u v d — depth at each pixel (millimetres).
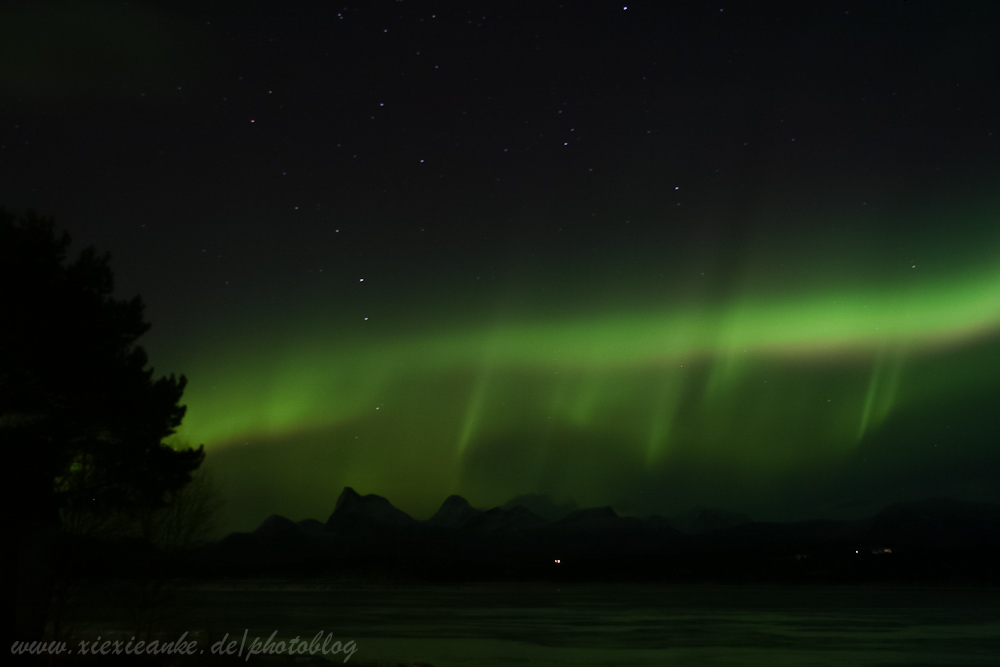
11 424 16641
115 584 22375
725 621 56000
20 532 18453
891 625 51625
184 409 19625
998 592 146625
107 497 18312
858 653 32688
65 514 20156
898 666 27812
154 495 18859
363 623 51500
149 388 18750
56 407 17188
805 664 28484
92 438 18125
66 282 18016
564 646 35594
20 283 17109
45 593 20203
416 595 126812
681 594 134750
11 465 15789
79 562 20875
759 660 29797
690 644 36906
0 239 17375
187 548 23766
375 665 25438
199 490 24406
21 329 17188
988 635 42719
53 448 16422
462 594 134375
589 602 96500
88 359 17453
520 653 32094
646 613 68438
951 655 31875
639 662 29000
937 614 66188
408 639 39062
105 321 18328
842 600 103438
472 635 41938
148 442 18625
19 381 16500
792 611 72125
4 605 18438
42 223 18172
